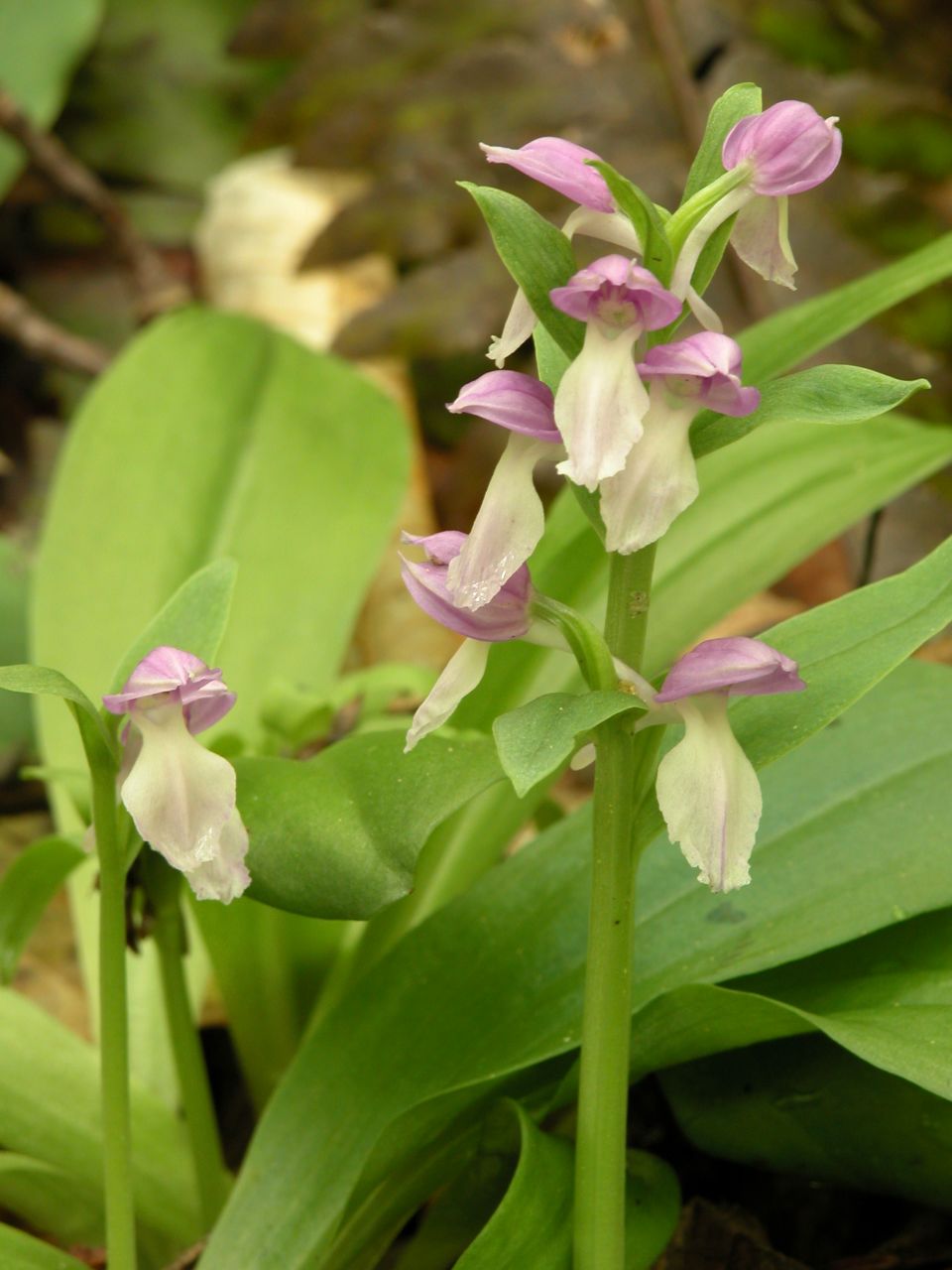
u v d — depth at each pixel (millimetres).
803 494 493
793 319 474
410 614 762
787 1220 457
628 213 381
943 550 405
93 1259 451
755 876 435
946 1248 447
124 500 532
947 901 422
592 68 814
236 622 512
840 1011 420
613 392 375
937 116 780
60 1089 452
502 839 476
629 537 376
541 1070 431
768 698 400
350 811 408
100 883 414
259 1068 474
